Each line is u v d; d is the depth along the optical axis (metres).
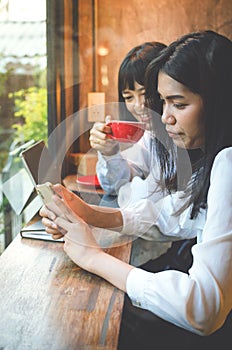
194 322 0.86
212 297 0.86
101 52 2.47
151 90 1.09
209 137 1.00
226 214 0.89
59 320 0.83
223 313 0.88
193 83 0.96
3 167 1.68
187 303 0.85
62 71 2.17
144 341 0.95
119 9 2.50
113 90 2.46
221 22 2.51
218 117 0.98
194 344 1.04
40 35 1.99
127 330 0.91
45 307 0.87
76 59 2.32
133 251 1.15
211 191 0.93
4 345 0.76
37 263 1.06
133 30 2.54
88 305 0.88
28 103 1.88
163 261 1.15
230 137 0.99
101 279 0.98
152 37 2.56
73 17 2.30
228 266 0.87
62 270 1.03
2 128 1.72
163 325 0.99
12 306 0.87
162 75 0.99
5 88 1.75
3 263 1.06
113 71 2.44
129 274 0.94
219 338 1.06
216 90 0.96
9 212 1.51
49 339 0.78
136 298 0.92
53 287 0.95
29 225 1.26
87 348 0.75
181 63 0.95
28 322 0.82
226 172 0.92
